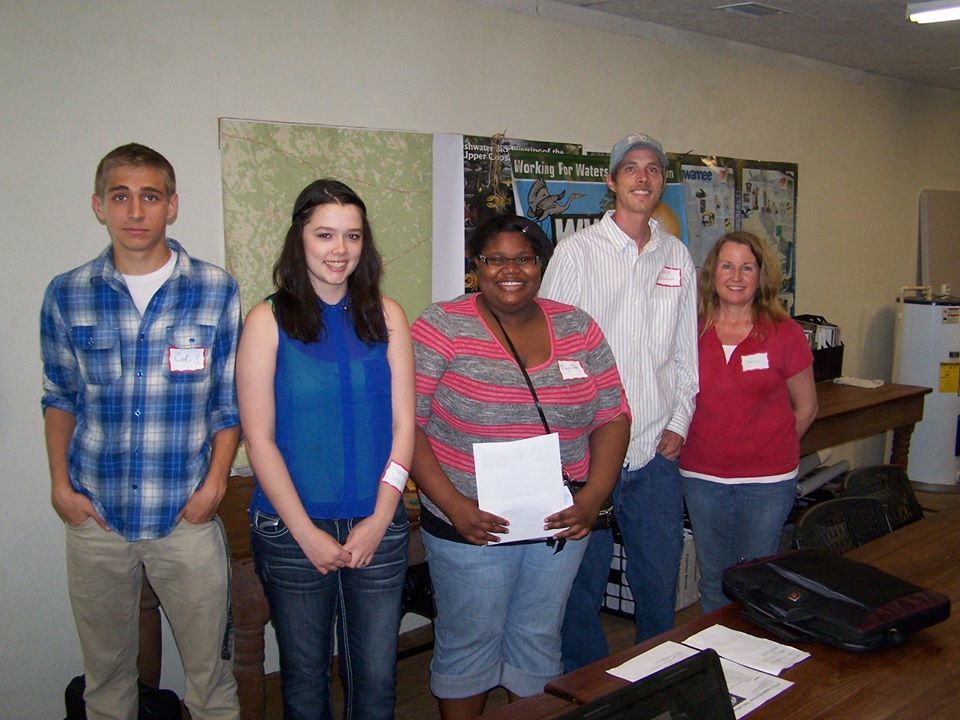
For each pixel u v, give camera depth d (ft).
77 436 6.48
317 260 5.78
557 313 6.95
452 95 10.47
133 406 6.36
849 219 17.66
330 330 5.98
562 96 11.78
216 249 8.75
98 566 6.52
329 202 5.74
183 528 6.59
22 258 7.64
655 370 8.07
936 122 19.86
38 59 7.49
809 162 16.39
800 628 5.06
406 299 10.18
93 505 6.40
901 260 19.47
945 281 20.26
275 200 8.99
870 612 4.97
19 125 7.48
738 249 8.54
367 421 6.03
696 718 3.61
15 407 7.79
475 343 6.48
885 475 8.40
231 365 6.65
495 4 10.80
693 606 11.83
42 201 7.67
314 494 5.93
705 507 8.78
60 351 6.45
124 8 7.87
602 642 8.35
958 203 20.54
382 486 6.07
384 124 9.84
